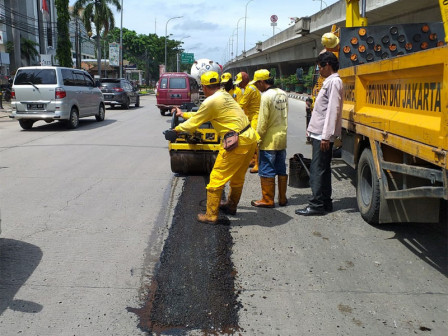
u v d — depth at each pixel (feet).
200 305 10.91
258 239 15.20
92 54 285.43
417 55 11.57
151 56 284.20
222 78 18.47
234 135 15.44
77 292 11.46
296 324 10.14
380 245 14.75
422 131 11.37
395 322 10.25
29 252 13.91
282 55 157.17
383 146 14.75
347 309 10.79
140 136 41.29
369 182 16.94
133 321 10.20
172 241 14.90
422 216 14.80
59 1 107.04
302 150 34.47
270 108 17.71
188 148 23.85
